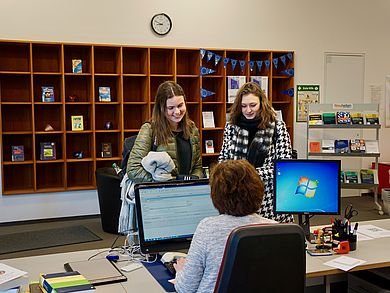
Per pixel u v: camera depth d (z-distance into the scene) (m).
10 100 5.84
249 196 1.73
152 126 2.64
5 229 5.47
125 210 2.53
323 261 2.29
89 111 6.12
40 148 5.86
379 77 7.51
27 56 5.88
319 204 2.56
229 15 6.59
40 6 5.73
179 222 2.21
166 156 2.48
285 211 2.56
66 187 5.91
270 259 1.61
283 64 6.96
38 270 2.17
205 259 1.69
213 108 6.75
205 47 6.50
